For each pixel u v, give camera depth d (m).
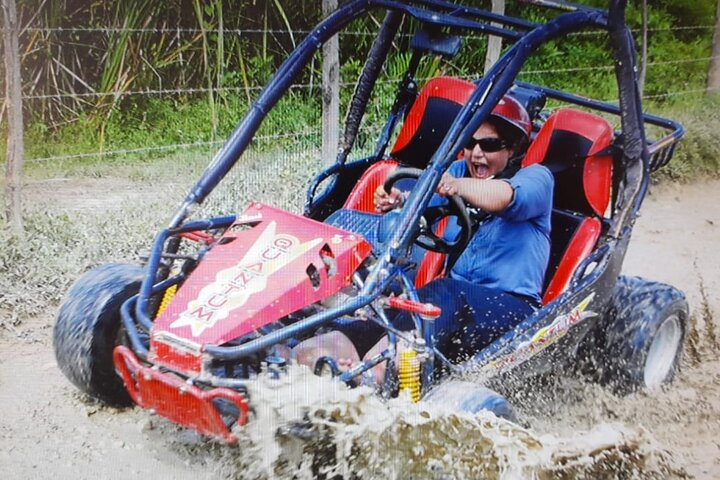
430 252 8.84
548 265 9.08
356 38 22.41
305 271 7.38
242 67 20.48
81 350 8.05
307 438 6.81
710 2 29.00
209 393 6.57
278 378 6.87
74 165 17.91
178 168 17.56
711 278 13.83
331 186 10.02
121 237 12.66
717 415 9.52
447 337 7.88
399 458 6.75
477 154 8.41
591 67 26.56
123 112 20.64
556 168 9.03
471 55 23.77
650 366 9.90
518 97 9.50
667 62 26.05
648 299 9.59
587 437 7.60
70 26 20.66
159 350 6.95
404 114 10.50
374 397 6.91
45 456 7.72
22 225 12.68
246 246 7.80
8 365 9.52
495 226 8.52
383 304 7.31
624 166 9.13
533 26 8.93
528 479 6.77
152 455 7.83
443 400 7.16
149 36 20.89
